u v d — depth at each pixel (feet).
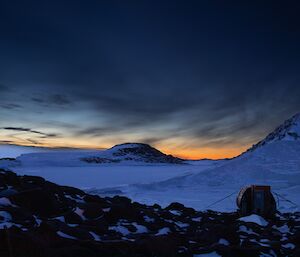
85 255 20.52
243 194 49.21
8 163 410.72
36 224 24.35
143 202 84.48
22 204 27.84
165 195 101.30
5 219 23.73
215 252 26.30
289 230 41.39
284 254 29.55
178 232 31.89
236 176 140.97
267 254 28.07
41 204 28.66
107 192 109.29
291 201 87.15
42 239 20.15
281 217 54.75
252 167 147.02
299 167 143.64
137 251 23.04
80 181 174.70
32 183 35.27
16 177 33.91
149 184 125.08
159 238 24.91
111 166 479.41
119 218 31.27
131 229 29.48
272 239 34.27
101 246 21.83
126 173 268.21
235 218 47.26
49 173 251.39
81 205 31.27
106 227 28.30
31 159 485.56
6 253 17.74
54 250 19.40
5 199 27.48
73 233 23.70
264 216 48.32
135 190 115.24
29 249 18.38
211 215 46.52
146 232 29.94
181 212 45.01
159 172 289.53
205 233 31.12
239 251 26.86
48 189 33.83
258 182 132.67
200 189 121.49
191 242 28.45
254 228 38.09
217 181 135.74
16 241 18.34
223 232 30.76
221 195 101.60
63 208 30.94
